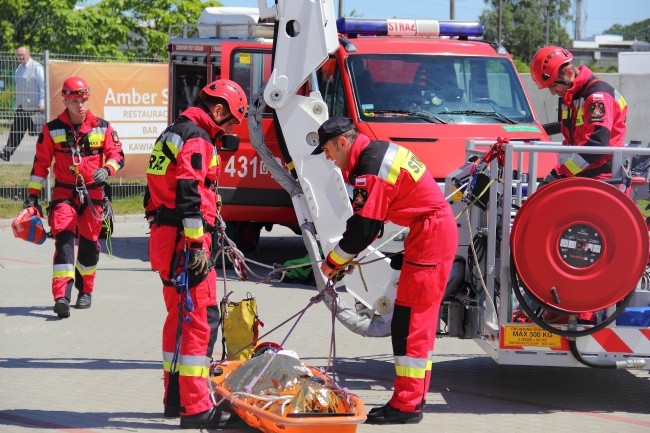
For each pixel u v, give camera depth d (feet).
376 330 24.58
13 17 117.19
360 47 38.34
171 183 20.44
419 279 20.86
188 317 20.34
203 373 20.63
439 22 41.37
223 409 21.03
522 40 277.64
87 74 60.34
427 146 35.19
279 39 25.64
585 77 26.22
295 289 38.75
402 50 38.52
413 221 20.93
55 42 115.96
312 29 25.49
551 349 22.38
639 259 21.47
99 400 23.04
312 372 21.35
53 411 22.00
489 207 23.07
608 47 298.15
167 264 20.58
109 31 116.47
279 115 25.71
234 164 41.42
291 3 25.52
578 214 21.38
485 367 27.30
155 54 115.24
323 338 30.30
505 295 22.26
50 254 46.37
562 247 21.53
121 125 62.13
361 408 19.34
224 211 42.11
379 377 25.80
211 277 20.58
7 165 58.54
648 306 22.74
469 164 25.71
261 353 22.77
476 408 22.94
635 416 22.45
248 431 20.72
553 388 25.03
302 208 26.07
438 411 22.62
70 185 33.06
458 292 24.72
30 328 31.01
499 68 39.09
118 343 29.12
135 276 40.96
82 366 26.32
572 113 26.50
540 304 21.71
